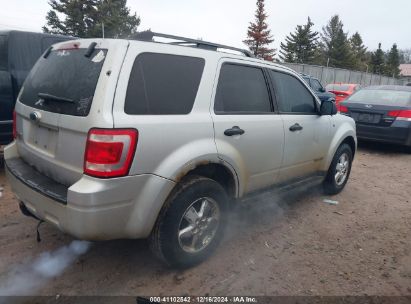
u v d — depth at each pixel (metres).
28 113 3.12
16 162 3.35
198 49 3.16
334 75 35.31
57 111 2.76
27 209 3.09
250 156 3.51
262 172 3.75
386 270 3.32
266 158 3.73
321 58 57.88
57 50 3.18
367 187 5.87
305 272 3.22
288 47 55.47
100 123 2.45
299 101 4.33
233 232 3.92
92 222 2.47
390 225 4.35
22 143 3.34
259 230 4.02
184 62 3.01
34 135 3.11
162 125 2.72
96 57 2.68
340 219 4.45
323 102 4.49
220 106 3.27
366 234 4.07
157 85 2.78
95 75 2.60
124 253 3.39
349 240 3.89
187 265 3.12
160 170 2.72
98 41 2.76
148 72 2.74
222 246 3.59
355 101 8.90
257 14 46.50
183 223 3.03
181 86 2.95
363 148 9.20
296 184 4.38
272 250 3.58
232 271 3.17
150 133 2.63
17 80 5.23
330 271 3.26
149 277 3.04
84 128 2.51
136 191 2.63
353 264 3.40
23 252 3.35
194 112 3.01
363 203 5.07
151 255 3.37
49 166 2.90
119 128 2.48
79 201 2.44
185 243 3.11
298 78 4.36
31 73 3.42
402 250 3.72
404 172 6.97
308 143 4.38
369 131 8.32
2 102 5.09
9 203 4.42
